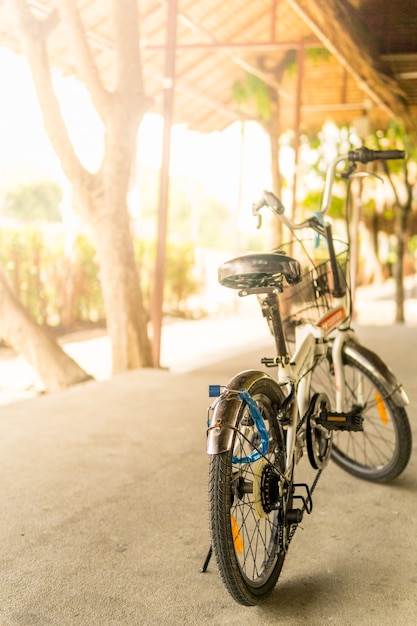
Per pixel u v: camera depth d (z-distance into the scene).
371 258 22.56
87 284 11.41
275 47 8.70
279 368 2.44
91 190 6.32
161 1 8.55
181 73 10.54
